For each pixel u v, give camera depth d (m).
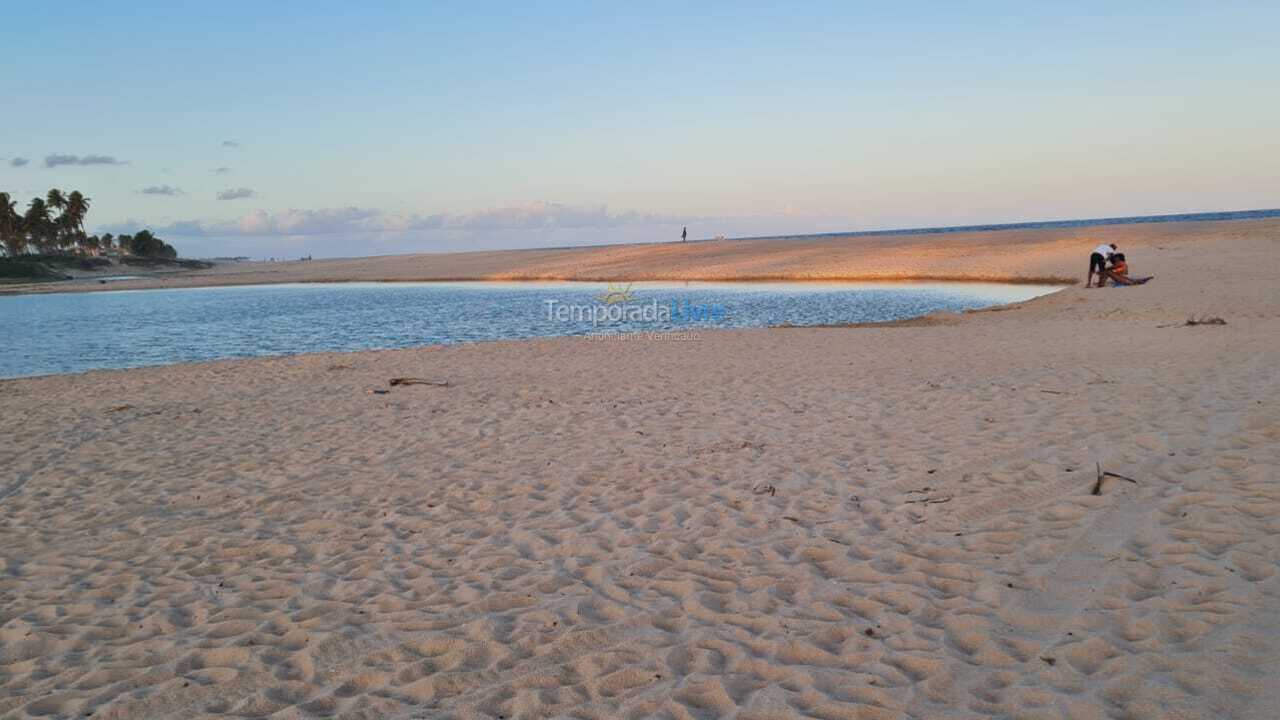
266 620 4.60
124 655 4.25
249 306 38.03
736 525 5.74
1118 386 9.45
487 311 30.08
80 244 110.31
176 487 7.39
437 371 14.10
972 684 3.55
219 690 3.83
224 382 13.90
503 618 4.45
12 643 4.43
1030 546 5.04
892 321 20.34
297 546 5.79
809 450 7.54
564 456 7.83
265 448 8.76
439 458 8.02
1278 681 3.35
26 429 10.34
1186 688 3.38
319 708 3.61
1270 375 9.38
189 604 4.87
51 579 5.36
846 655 3.86
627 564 5.15
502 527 5.96
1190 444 6.79
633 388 11.49
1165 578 4.43
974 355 13.02
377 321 28.23
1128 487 5.90
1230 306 16.66
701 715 3.41
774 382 11.42
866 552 5.13
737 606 4.46
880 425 8.35
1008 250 38.72
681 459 7.50
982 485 6.21
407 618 4.53
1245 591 4.16
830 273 37.03
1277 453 6.32
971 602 4.36
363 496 6.90
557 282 45.25
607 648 4.06
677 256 52.16
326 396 11.90
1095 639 3.85
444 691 3.72
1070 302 20.28
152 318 33.06
